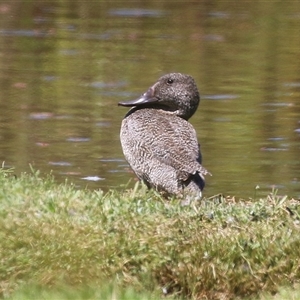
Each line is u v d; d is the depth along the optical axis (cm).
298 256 1151
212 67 2733
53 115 2173
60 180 1702
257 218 1216
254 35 3216
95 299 1061
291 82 2550
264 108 2275
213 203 1277
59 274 1112
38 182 1304
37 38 3058
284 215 1223
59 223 1154
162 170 1391
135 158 1434
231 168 1811
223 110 2250
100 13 3494
